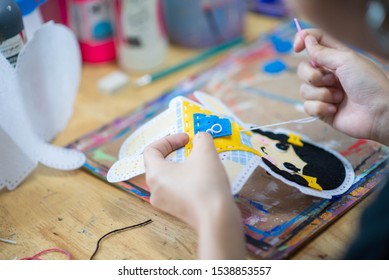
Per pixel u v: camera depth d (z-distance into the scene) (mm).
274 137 650
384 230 383
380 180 593
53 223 561
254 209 552
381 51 443
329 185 581
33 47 621
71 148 688
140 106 792
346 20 432
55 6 861
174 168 490
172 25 985
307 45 653
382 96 599
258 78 860
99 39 907
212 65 912
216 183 469
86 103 814
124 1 837
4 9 584
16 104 599
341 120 655
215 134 560
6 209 586
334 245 511
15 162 612
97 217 567
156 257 506
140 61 897
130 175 566
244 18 1017
